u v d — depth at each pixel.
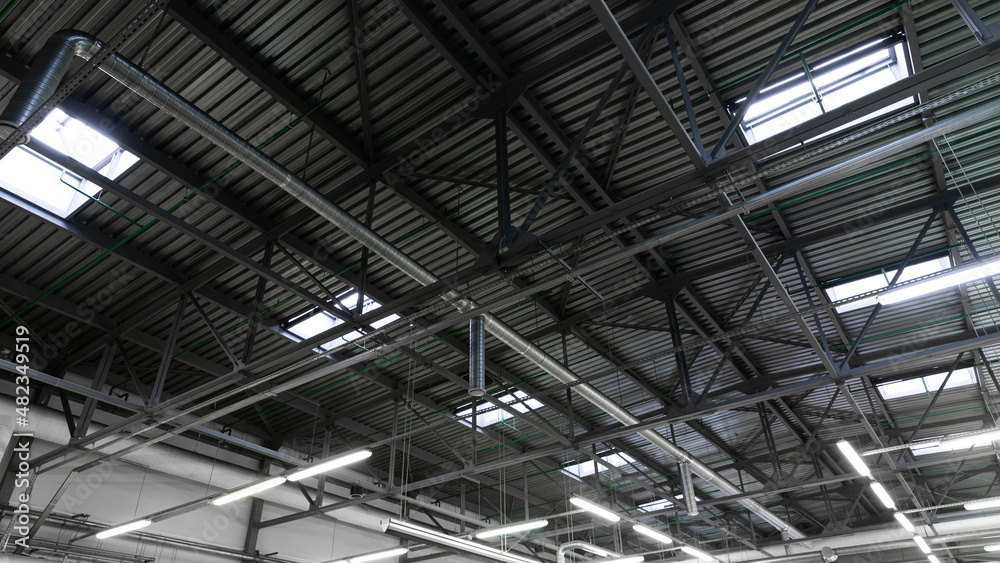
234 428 19.75
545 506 28.28
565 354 15.84
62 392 15.04
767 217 13.68
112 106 10.16
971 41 10.06
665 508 28.50
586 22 9.72
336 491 22.41
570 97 10.78
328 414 19.78
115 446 16.56
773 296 16.08
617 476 25.53
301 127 10.88
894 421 22.19
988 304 16.12
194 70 9.94
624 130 11.28
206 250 13.11
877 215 13.57
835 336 17.66
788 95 11.02
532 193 11.95
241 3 9.09
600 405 15.66
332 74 10.19
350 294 14.50
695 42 10.09
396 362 17.47
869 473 16.70
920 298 16.05
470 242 13.28
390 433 21.23
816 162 12.17
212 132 8.70
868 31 9.99
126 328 14.50
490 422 20.98
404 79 10.37
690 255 14.61
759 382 19.41
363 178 11.59
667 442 18.03
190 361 16.23
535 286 10.04
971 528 26.39
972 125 11.34
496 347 17.03
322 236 13.03
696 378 19.42
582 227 9.34
